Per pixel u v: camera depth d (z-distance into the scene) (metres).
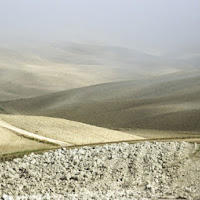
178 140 50.84
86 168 36.31
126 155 39.72
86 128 96.75
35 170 36.31
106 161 37.66
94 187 31.19
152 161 37.62
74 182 32.62
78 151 41.72
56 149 47.72
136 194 28.03
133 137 95.06
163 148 42.53
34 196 26.41
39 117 103.62
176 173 34.38
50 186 32.00
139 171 35.03
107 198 25.70
